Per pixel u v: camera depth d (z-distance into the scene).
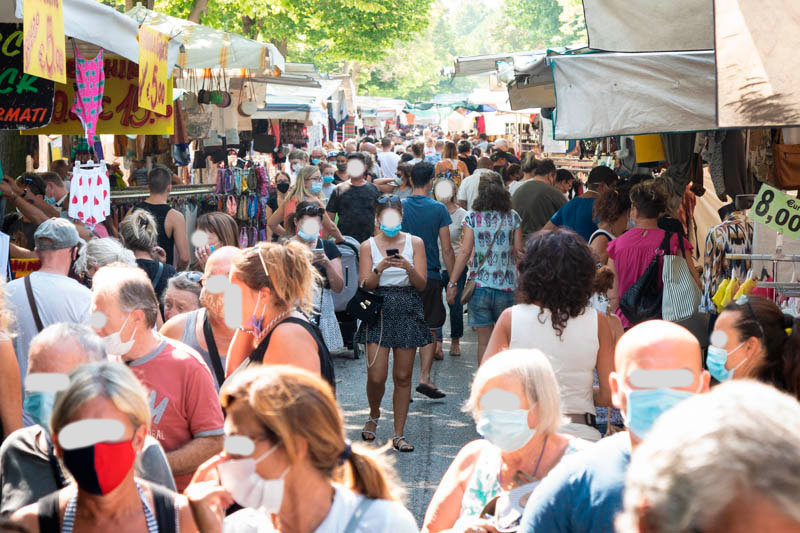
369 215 11.15
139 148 11.59
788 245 5.53
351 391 8.99
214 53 9.32
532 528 2.50
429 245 8.50
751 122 4.43
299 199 10.59
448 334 12.34
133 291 3.46
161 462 2.92
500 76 8.26
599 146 12.32
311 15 29.73
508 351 2.88
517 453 2.87
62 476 2.98
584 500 2.43
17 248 6.85
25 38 4.59
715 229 5.87
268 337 3.75
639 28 6.62
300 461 2.24
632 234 6.33
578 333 4.12
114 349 3.44
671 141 8.70
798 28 4.37
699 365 2.38
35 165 11.23
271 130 18.62
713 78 5.88
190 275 5.13
